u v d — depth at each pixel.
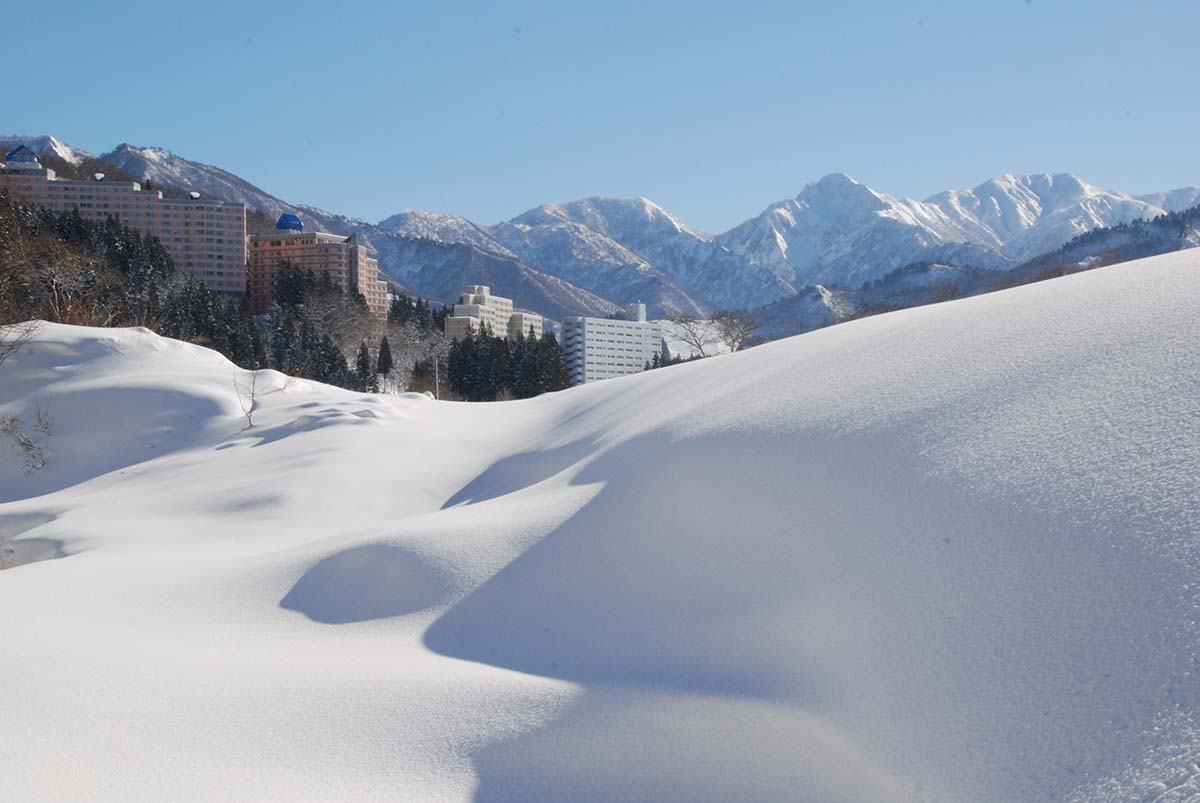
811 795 3.55
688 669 4.72
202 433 17.64
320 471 13.30
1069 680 3.29
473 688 4.66
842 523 5.14
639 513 6.68
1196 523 3.50
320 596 6.84
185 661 5.19
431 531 7.45
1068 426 4.70
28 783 3.62
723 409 8.16
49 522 12.23
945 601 4.08
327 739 4.18
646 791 3.72
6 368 19.69
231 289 130.88
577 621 5.61
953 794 3.23
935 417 5.62
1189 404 4.30
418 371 77.50
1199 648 3.02
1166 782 2.68
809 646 4.48
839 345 9.03
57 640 5.50
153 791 3.63
